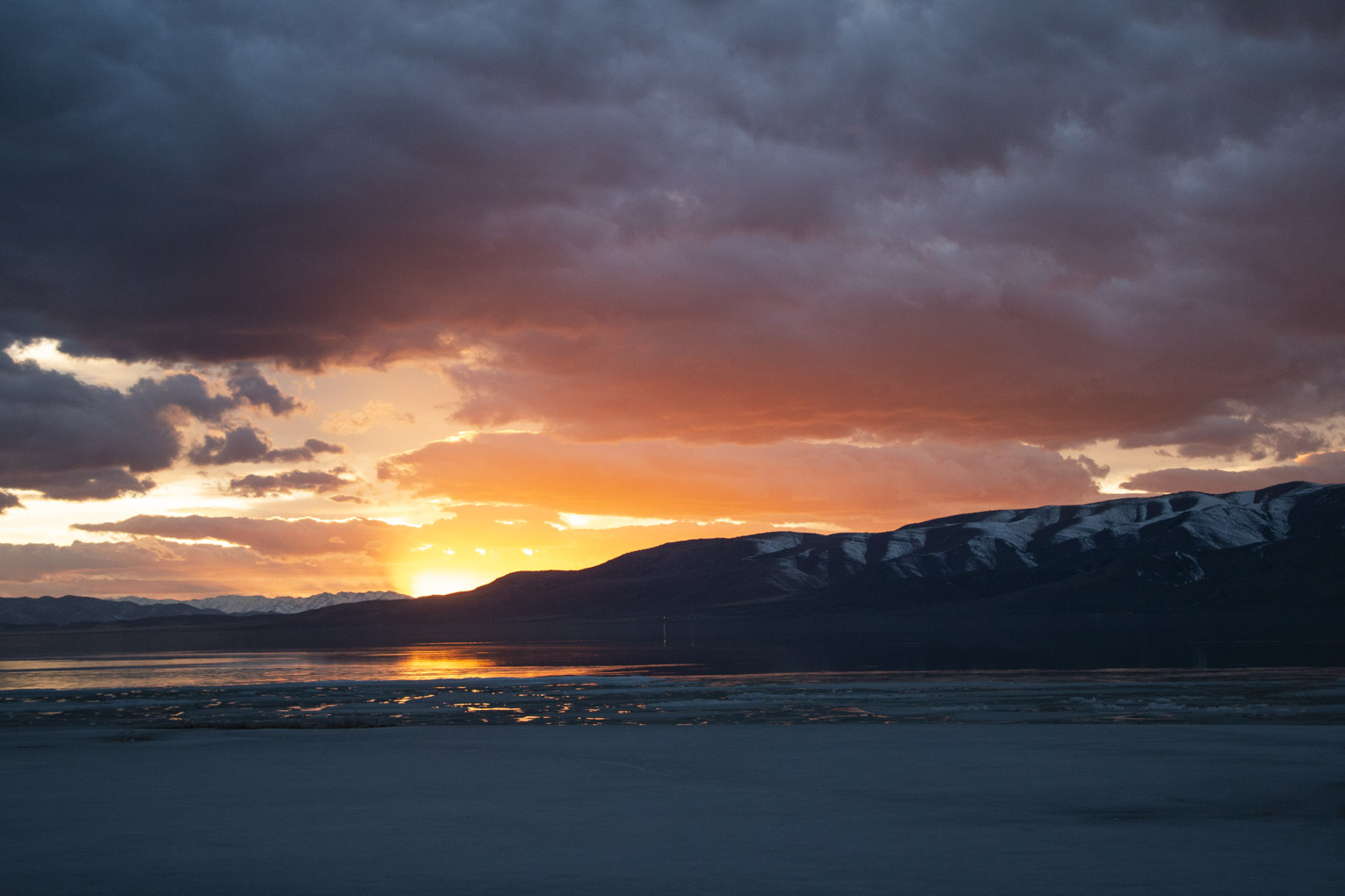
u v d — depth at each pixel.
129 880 14.06
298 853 15.55
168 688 66.12
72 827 17.89
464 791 21.56
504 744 30.59
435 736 33.16
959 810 18.73
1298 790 20.78
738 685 60.16
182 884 13.84
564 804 19.78
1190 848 15.41
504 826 17.55
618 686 61.62
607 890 13.27
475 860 14.98
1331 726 33.72
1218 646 101.88
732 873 14.04
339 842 16.27
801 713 42.03
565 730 34.56
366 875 14.17
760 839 16.28
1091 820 17.70
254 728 37.72
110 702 55.31
